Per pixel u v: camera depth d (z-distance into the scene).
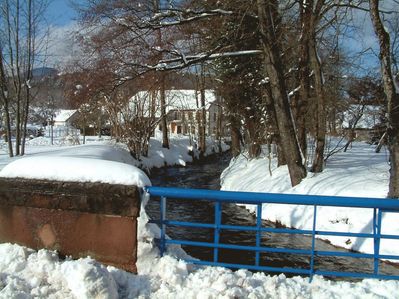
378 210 3.64
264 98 16.14
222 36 12.29
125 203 3.66
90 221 3.77
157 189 3.69
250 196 3.58
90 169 3.79
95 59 11.99
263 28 11.52
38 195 3.88
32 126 55.00
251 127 18.70
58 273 3.34
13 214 3.96
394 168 8.16
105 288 3.08
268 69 11.85
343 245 8.41
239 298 3.21
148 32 11.68
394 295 3.34
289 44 13.87
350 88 15.98
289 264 7.59
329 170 12.19
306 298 3.29
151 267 3.63
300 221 9.87
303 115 13.92
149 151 27.34
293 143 11.86
